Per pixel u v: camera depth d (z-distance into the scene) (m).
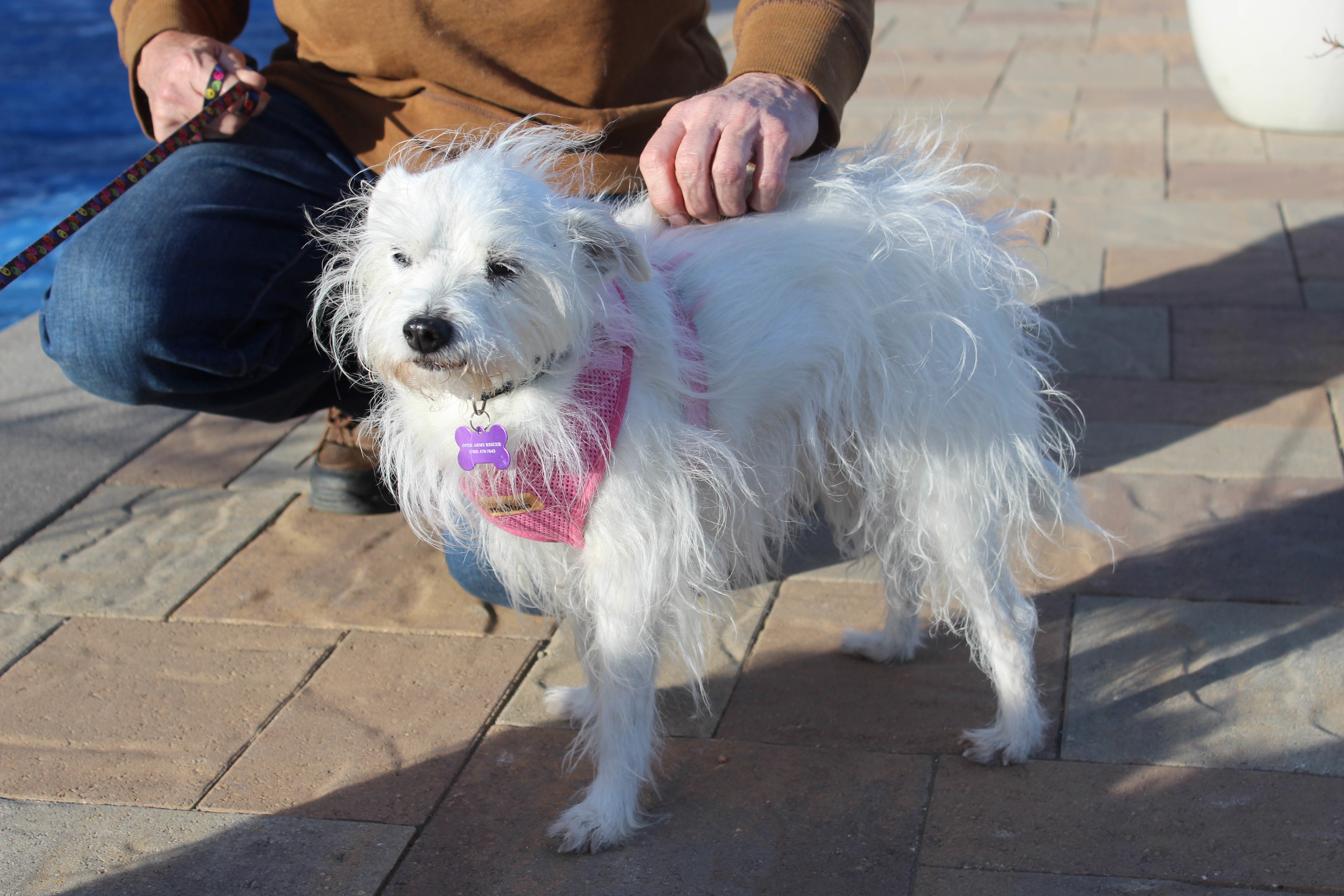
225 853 2.40
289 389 3.19
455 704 2.85
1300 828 2.29
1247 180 6.18
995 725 2.61
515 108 2.82
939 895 2.20
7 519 3.67
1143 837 2.30
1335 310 4.70
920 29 10.07
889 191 2.50
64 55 9.98
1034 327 2.82
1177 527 3.38
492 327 1.98
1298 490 3.53
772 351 2.35
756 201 2.46
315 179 3.07
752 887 2.25
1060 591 3.13
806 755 2.62
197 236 2.87
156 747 2.72
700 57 3.16
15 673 2.99
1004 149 6.84
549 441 2.17
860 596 3.23
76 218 2.57
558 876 2.31
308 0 2.94
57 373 4.66
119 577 3.40
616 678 2.36
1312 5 6.49
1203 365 4.34
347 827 2.46
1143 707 2.68
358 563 3.45
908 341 2.41
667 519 2.29
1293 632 2.89
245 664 3.01
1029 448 2.60
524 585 2.57
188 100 2.98
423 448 2.35
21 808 2.53
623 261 2.10
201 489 3.89
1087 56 8.91
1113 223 5.70
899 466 2.48
